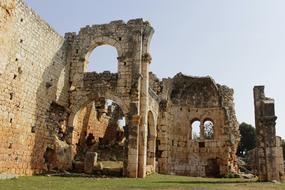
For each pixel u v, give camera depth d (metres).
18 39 22.84
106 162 31.52
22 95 23.34
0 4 20.56
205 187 18.45
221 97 40.91
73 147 29.73
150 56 29.75
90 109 35.50
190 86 42.06
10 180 17.97
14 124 22.30
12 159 21.92
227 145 38.88
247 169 50.44
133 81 28.86
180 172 38.94
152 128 34.12
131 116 27.91
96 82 30.16
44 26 26.59
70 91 30.50
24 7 23.56
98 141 37.69
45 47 26.77
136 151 27.02
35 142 24.73
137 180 22.75
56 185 16.52
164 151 37.44
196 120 42.25
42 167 25.45
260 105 27.64
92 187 16.28
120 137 42.00
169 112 39.84
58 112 28.53
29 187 14.94
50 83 27.25
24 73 23.64
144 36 30.30
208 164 39.66
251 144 75.94
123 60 29.75
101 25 31.30
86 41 31.30
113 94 29.30
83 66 30.83
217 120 40.50
